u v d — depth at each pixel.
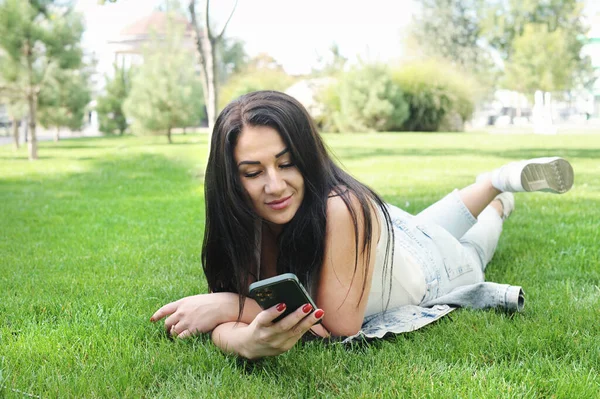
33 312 2.69
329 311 2.12
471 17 36.03
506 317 2.42
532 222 4.68
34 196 7.53
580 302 2.65
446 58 34.75
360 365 1.98
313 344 2.14
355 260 2.06
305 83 25.12
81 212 6.05
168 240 4.50
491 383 1.80
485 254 3.09
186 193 7.52
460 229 2.95
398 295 2.42
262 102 1.92
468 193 3.02
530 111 37.44
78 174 10.36
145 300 2.84
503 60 31.50
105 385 1.86
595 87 30.44
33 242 4.49
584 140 15.97
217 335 2.12
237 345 2.01
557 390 1.78
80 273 3.45
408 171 9.30
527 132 21.80
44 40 13.99
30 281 3.24
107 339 2.28
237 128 1.89
